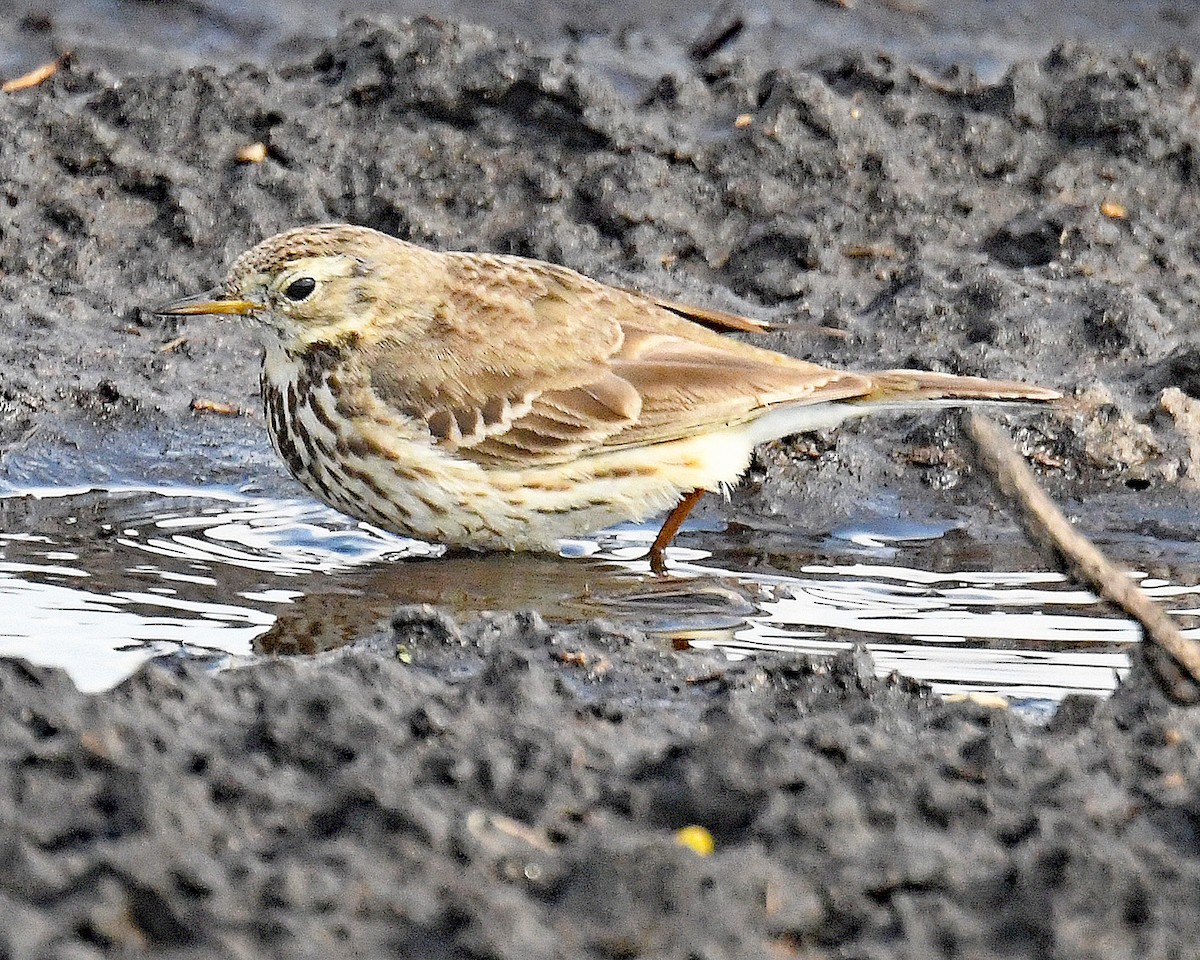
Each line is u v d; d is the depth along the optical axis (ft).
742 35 68.03
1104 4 72.95
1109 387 51.06
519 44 59.36
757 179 57.82
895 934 23.82
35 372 49.83
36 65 63.98
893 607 40.16
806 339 52.95
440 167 57.57
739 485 47.14
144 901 22.85
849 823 25.64
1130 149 60.23
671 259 56.54
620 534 45.47
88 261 54.44
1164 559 43.98
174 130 57.41
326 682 28.91
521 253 56.03
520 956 22.67
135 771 25.18
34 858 23.41
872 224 57.88
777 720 31.17
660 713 31.63
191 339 52.31
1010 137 59.98
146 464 47.44
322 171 57.06
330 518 45.50
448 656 34.45
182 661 33.53
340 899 23.38
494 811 26.27
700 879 23.90
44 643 36.52
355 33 60.70
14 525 43.93
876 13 70.85
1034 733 30.40
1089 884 24.21
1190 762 28.53
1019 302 53.88
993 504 46.83
